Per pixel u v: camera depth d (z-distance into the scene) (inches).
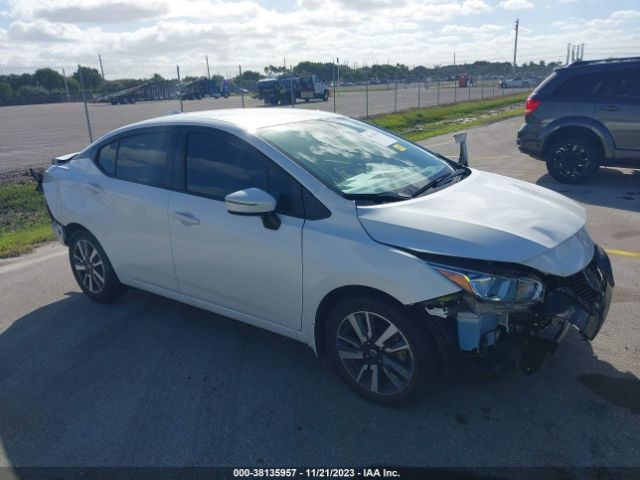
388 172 134.6
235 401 122.6
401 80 2869.1
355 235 112.3
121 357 144.3
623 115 305.7
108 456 106.1
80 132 879.7
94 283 178.5
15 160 597.9
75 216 171.5
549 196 139.0
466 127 762.2
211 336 154.6
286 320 128.7
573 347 138.2
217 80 1905.8
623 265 193.2
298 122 147.8
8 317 172.9
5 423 117.8
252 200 115.2
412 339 108.6
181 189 143.7
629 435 105.8
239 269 131.9
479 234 107.2
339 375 124.0
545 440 105.5
